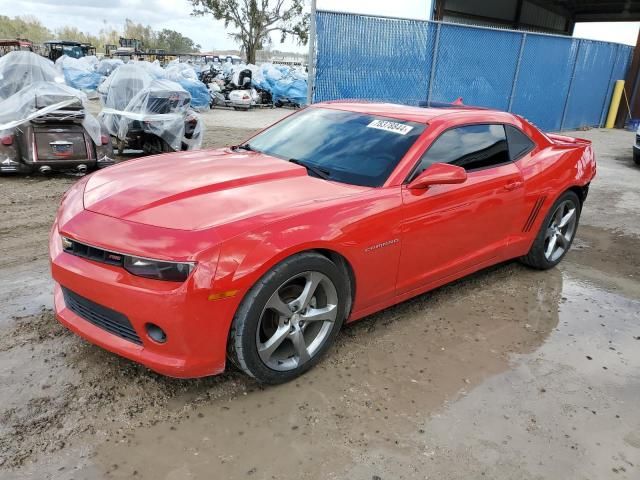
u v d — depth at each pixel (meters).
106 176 3.21
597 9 23.38
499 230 4.04
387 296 3.34
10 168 6.95
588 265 5.10
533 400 2.87
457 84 12.34
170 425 2.49
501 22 21.70
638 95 17.70
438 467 2.34
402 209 3.16
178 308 2.36
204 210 2.62
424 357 3.22
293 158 3.58
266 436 2.46
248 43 49.44
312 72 9.77
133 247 2.41
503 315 3.88
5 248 4.59
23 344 3.06
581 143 4.91
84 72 23.98
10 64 8.02
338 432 2.51
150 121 8.49
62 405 2.56
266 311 2.70
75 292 2.61
